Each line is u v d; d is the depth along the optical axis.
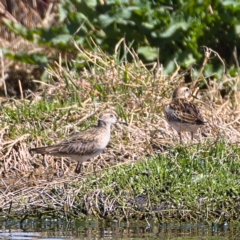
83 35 17.14
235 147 13.34
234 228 11.44
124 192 12.13
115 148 13.92
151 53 16.88
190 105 14.04
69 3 17.64
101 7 17.09
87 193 12.19
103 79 15.50
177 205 11.89
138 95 15.21
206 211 11.81
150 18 16.86
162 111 14.97
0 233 11.12
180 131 13.81
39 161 13.73
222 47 17.12
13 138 14.09
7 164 13.59
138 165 12.72
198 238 10.82
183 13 16.75
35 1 19.30
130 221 11.81
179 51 16.88
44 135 14.16
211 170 12.47
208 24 16.84
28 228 11.47
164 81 15.55
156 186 12.18
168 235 11.00
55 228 11.45
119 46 16.97
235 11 16.69
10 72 17.61
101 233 11.12
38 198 12.34
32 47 17.98
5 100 15.92
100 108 14.75
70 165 13.63
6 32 18.69
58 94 15.30
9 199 12.37
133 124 14.55
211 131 14.54
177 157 12.91
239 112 15.12
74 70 16.14
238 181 12.23
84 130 14.02
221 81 16.16
